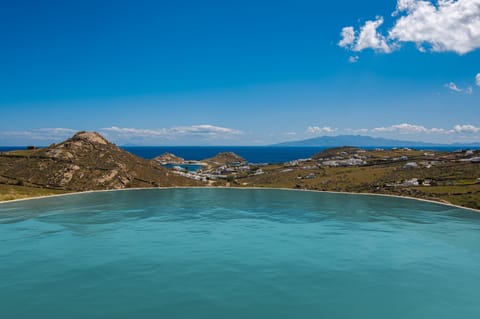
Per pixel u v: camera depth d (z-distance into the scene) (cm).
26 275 1720
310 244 2373
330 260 2014
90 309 1360
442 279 1730
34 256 2038
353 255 2120
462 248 2298
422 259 2050
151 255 2080
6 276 1705
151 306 1386
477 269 1880
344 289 1588
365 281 1691
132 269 1820
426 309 1408
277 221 3203
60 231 2719
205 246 2298
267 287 1595
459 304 1459
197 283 1633
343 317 1327
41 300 1436
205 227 2919
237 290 1553
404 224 3105
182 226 2953
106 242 2383
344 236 2616
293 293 1533
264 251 2189
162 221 3172
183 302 1428
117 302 1419
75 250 2170
